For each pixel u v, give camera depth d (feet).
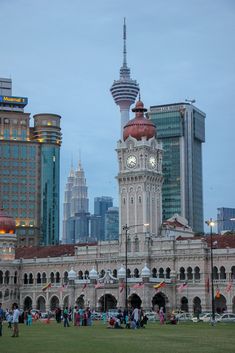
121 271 609.01
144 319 367.04
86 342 229.25
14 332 265.34
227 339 241.35
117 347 206.39
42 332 299.99
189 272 615.57
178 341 230.68
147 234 645.10
